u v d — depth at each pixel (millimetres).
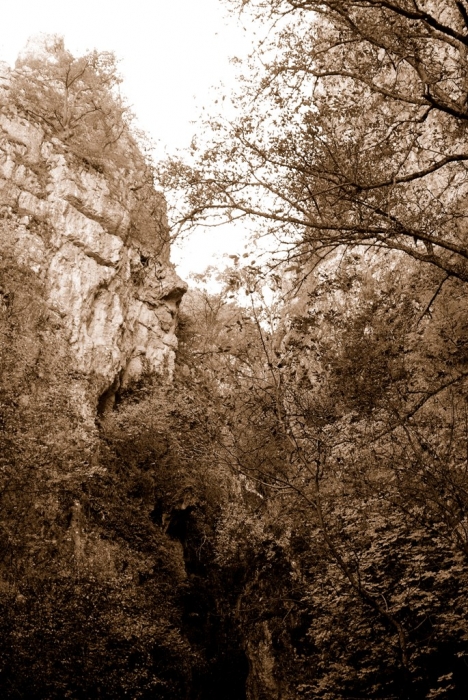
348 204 11148
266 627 26969
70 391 27312
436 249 15062
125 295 43062
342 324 13273
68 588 21594
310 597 15078
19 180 42062
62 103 50156
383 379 12695
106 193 44750
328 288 12812
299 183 11312
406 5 10672
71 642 20594
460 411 12711
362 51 11898
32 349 27422
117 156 49188
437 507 12133
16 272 35906
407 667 11289
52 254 40562
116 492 32125
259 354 13102
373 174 11352
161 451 33688
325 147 11359
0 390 23109
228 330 13086
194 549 34000
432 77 11141
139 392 40875
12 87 46938
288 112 11680
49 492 23984
